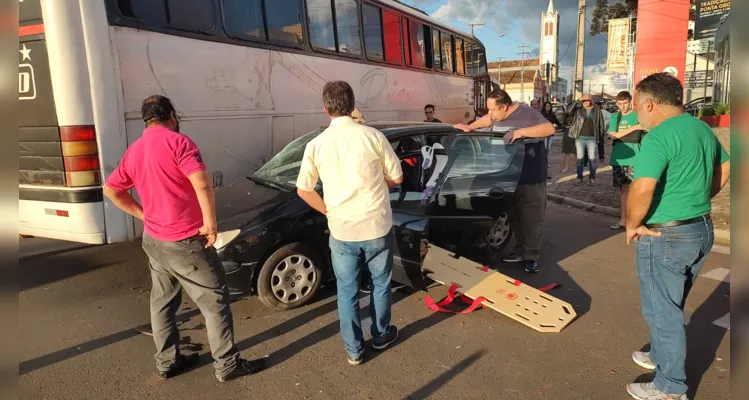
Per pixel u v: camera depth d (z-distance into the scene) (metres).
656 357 3.03
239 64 5.97
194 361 3.54
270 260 4.19
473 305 4.27
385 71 8.93
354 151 3.16
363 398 3.13
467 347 3.74
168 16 5.18
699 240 2.80
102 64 4.61
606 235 6.87
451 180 4.97
